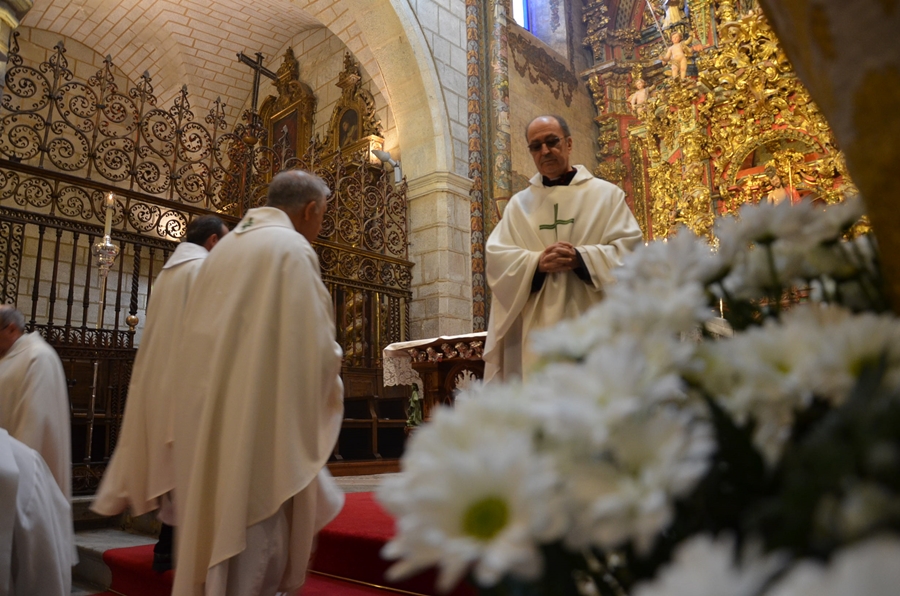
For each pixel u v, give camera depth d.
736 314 0.70
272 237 2.57
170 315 3.07
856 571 0.22
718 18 10.48
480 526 0.36
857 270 0.68
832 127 0.50
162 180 12.73
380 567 2.86
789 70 9.61
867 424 0.33
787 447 0.42
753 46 9.91
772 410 0.44
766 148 9.84
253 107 10.20
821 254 0.69
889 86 0.43
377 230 9.80
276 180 2.86
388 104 11.12
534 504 0.35
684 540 0.45
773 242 0.69
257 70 10.48
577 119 13.88
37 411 3.40
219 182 8.23
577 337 0.55
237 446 2.27
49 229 11.03
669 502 0.36
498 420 0.45
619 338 0.51
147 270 12.08
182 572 2.23
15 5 6.89
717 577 0.25
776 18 0.55
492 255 2.87
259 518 2.24
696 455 0.38
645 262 0.64
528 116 12.09
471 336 5.08
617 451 0.39
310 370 2.42
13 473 2.49
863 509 0.29
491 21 11.52
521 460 0.36
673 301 0.53
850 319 0.48
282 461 2.29
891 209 0.46
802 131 9.41
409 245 10.25
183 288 3.11
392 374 6.54
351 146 11.23
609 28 15.08
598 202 2.92
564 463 0.41
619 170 13.77
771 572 0.29
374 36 10.49
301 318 2.44
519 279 2.74
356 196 9.63
